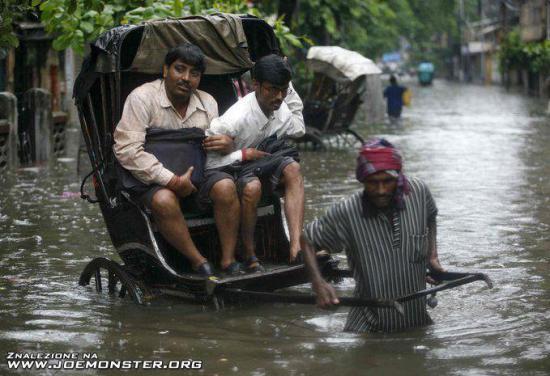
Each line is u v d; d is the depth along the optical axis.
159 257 10.66
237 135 11.17
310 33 44.44
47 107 27.89
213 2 21.14
